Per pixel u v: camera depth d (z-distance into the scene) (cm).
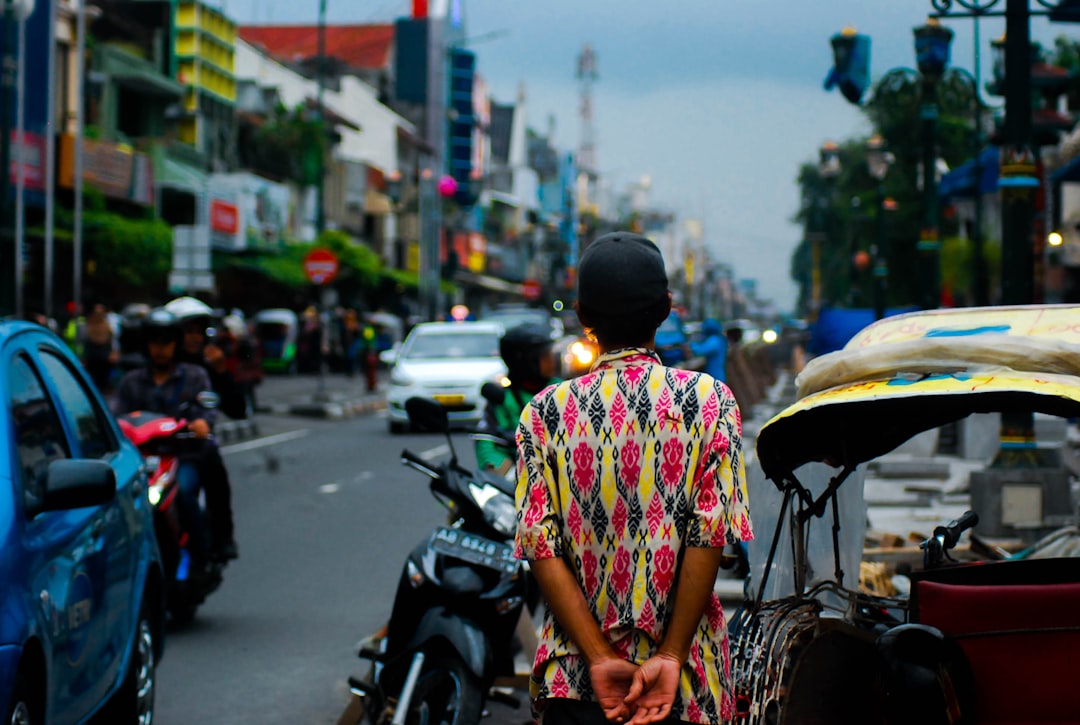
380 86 8538
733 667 442
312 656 792
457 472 585
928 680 360
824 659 420
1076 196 2925
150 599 638
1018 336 381
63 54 3700
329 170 6300
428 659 545
